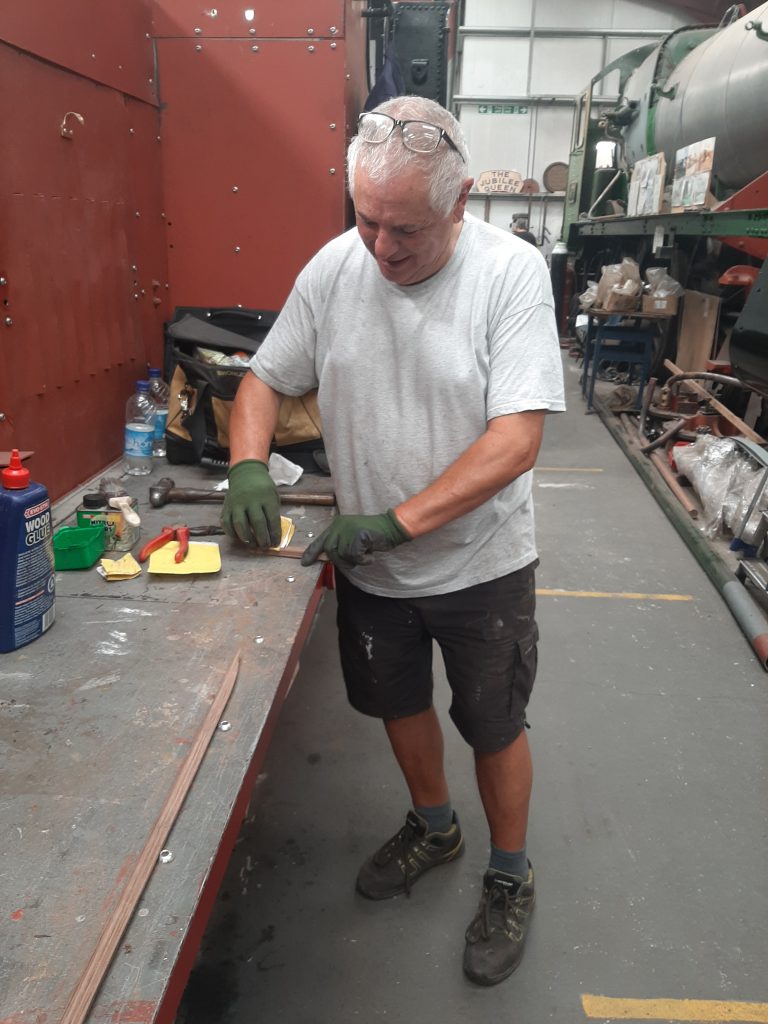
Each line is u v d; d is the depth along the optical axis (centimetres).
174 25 219
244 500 138
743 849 193
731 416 420
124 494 170
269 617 133
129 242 212
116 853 83
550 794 210
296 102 224
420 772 170
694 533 368
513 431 119
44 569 123
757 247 392
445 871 186
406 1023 150
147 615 133
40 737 101
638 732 236
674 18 1219
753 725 240
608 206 811
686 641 287
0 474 121
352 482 141
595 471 481
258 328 235
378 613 150
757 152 461
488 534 138
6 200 153
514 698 147
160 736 101
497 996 155
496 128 1279
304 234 235
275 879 183
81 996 66
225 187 233
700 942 167
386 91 277
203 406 203
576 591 325
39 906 76
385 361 128
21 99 156
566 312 1003
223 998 154
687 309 592
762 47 456
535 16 1228
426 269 118
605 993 156
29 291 163
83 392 192
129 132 208
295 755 224
